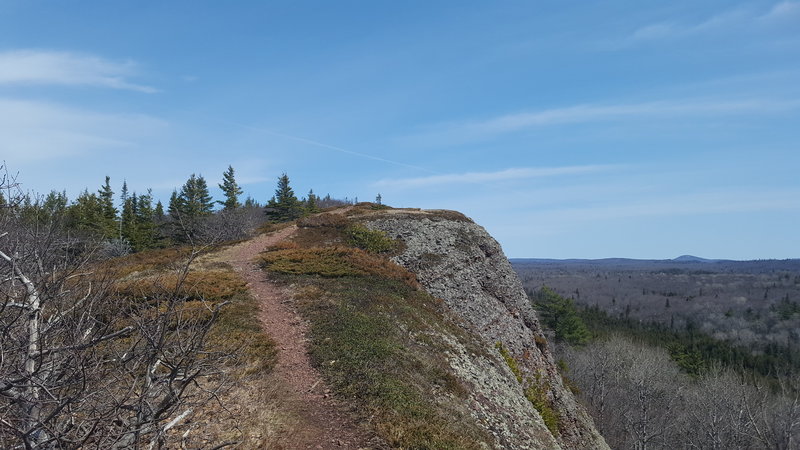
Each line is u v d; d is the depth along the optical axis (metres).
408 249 38.06
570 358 71.94
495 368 25.34
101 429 6.39
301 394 15.35
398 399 15.12
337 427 13.54
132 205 77.00
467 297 35.38
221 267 30.84
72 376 6.32
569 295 186.25
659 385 57.94
